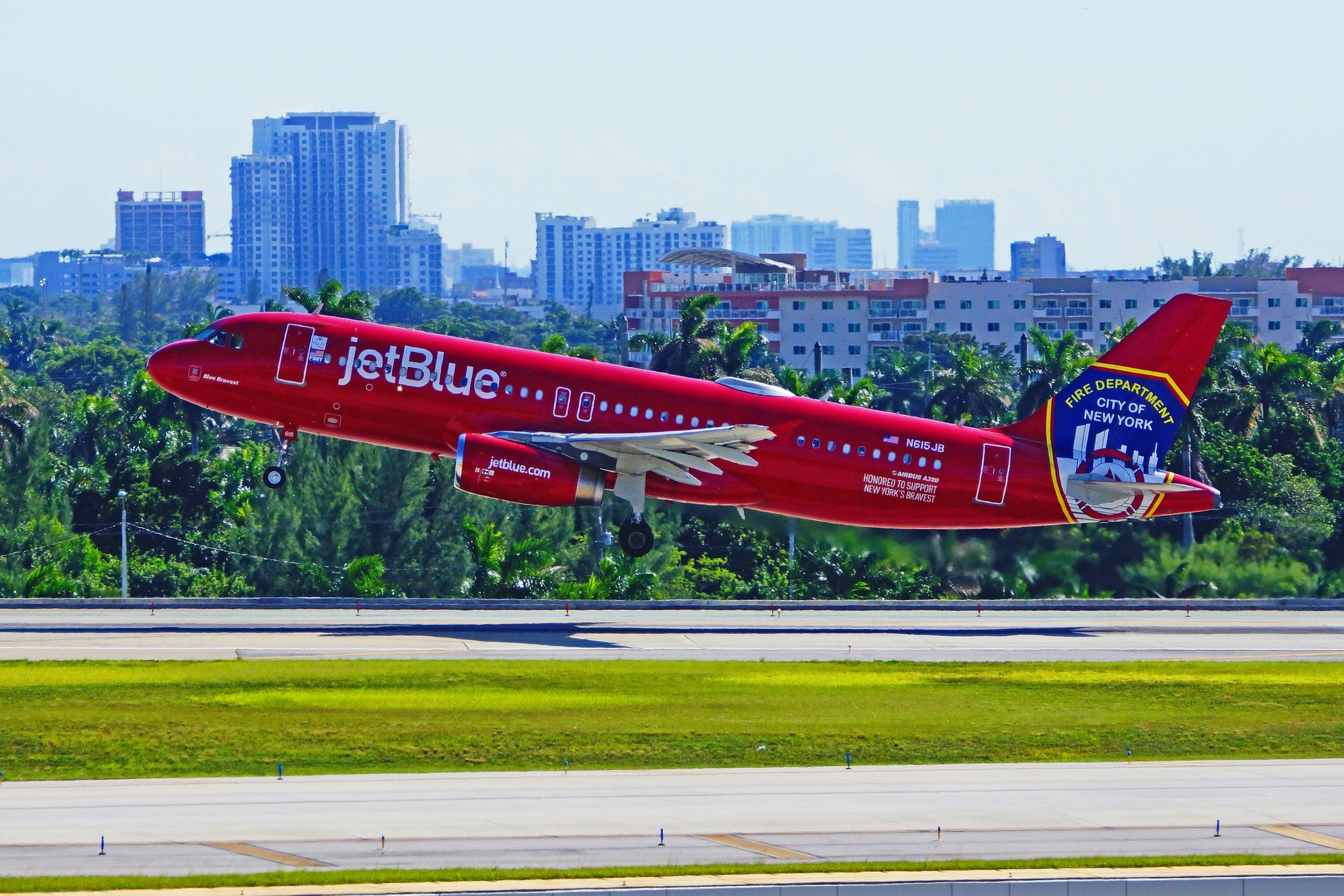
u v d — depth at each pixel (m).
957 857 121.19
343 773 150.50
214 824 127.69
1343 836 130.00
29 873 113.88
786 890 111.69
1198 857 122.31
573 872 115.19
